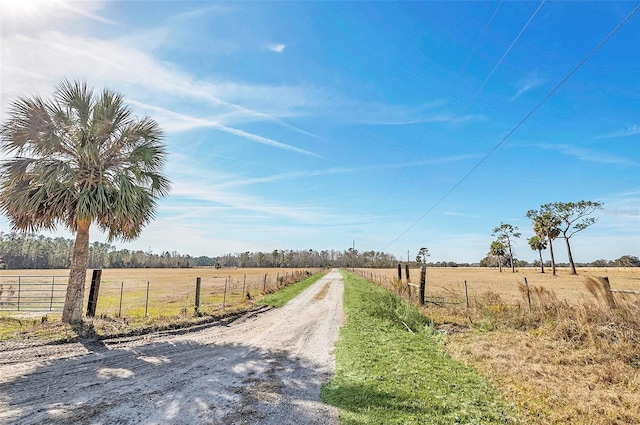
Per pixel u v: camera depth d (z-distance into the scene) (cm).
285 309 1583
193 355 762
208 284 3478
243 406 477
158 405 474
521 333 956
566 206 5928
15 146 1024
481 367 678
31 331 901
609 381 598
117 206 1055
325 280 4062
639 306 837
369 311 1376
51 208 1003
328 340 934
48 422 415
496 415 461
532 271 7625
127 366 663
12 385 541
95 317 1121
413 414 454
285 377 610
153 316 1214
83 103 1075
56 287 3058
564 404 502
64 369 632
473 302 1427
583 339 827
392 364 683
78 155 1058
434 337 958
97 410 454
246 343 894
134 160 1153
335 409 470
